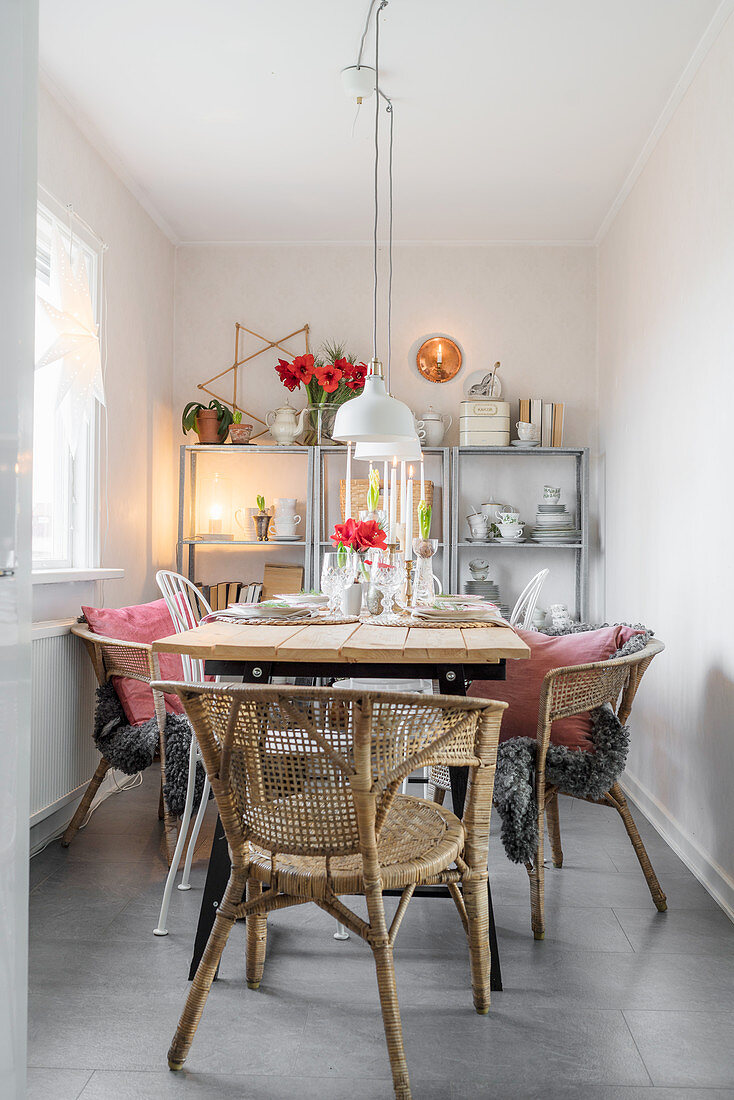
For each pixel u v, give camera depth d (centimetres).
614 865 291
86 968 214
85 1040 183
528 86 323
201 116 348
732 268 265
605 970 215
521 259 489
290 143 371
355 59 306
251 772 164
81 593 339
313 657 202
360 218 457
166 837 295
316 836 161
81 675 321
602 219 455
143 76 319
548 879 277
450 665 215
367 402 297
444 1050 180
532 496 491
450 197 427
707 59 291
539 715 228
